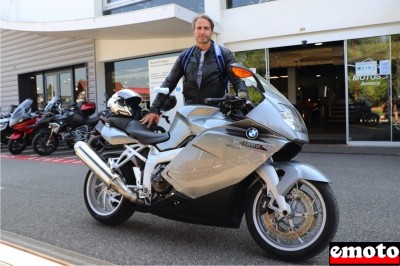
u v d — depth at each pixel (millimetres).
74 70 16125
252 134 3076
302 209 3277
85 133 10492
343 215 4301
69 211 4879
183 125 3525
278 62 14117
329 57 13211
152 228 4113
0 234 4117
